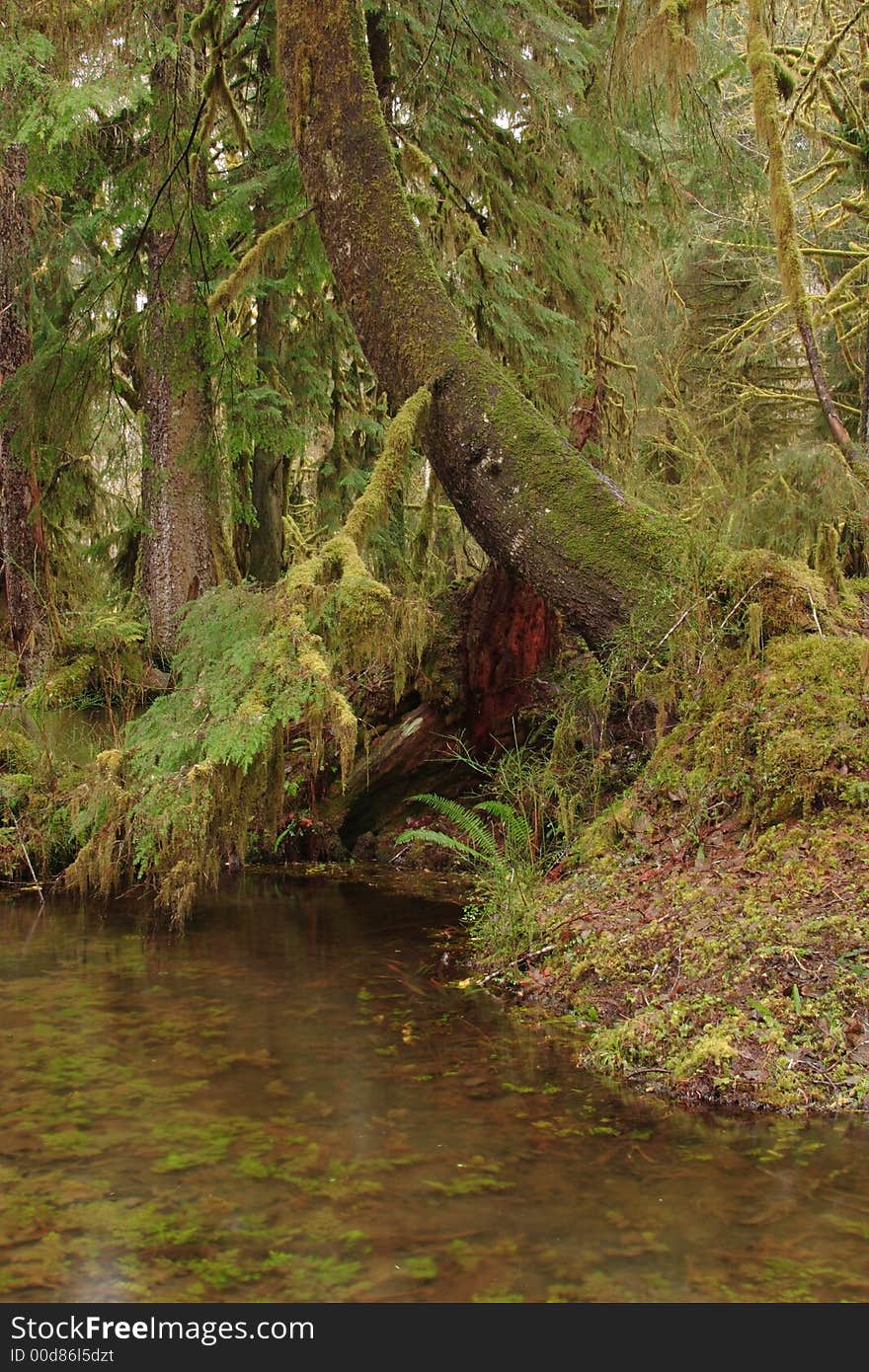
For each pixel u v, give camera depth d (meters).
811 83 9.06
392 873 7.60
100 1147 2.82
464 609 8.21
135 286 7.61
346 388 11.95
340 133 6.18
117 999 4.24
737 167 8.47
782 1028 3.40
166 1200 2.53
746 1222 2.43
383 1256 2.29
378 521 5.71
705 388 13.42
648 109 7.75
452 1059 3.55
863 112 9.89
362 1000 4.25
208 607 5.91
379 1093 3.24
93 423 9.05
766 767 4.68
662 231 10.84
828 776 4.49
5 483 9.44
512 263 9.07
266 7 7.91
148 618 9.54
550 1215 2.46
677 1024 3.57
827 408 5.34
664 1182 2.63
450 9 7.46
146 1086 3.28
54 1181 2.62
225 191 8.94
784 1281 2.18
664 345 13.41
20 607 9.38
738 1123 3.03
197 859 5.49
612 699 6.07
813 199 12.70
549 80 7.89
